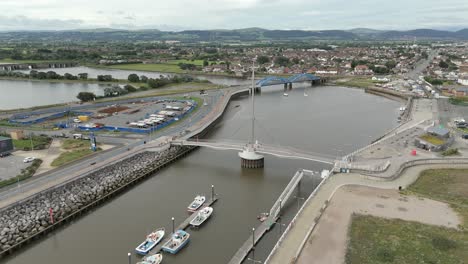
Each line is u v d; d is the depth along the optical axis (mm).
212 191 85312
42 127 136750
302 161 112062
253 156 105375
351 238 57906
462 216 65188
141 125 137000
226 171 104438
